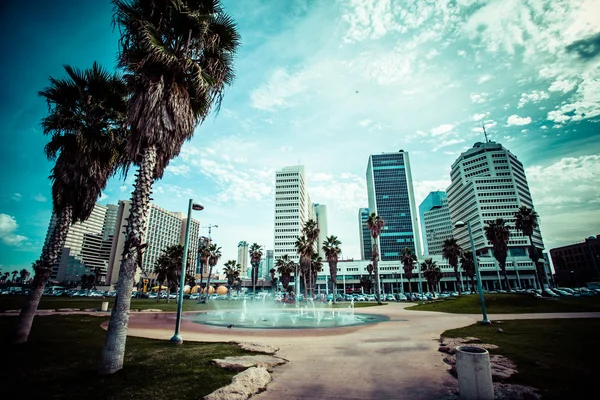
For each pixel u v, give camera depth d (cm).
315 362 871
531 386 593
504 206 12131
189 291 8750
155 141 822
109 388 592
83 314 2509
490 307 2848
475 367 515
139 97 818
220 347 1036
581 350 913
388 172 17062
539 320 1788
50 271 1109
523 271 11131
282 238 14212
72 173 1133
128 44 829
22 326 1035
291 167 15725
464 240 13725
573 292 4341
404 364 838
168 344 1102
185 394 562
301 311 3481
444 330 1559
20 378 652
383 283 12350
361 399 567
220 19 930
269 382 677
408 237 15800
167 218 15125
